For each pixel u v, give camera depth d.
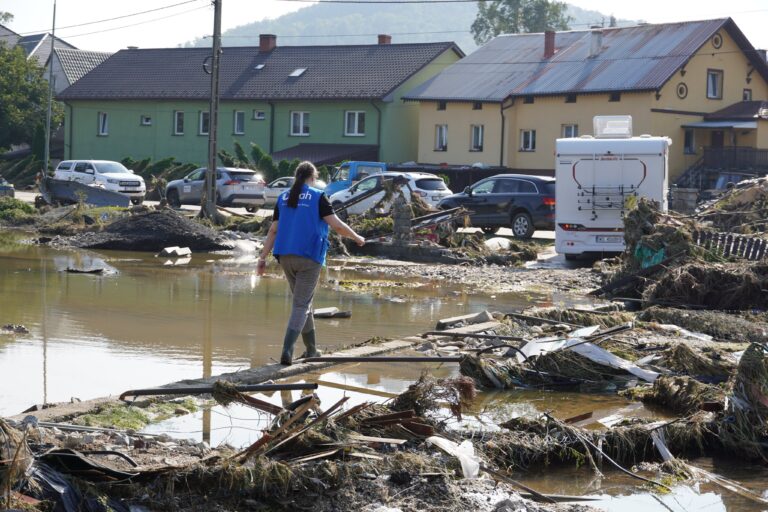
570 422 10.86
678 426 10.41
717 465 9.95
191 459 8.57
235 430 10.23
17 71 85.19
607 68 61.09
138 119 80.12
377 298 21.17
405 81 69.94
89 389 11.91
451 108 66.31
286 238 12.89
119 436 9.24
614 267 26.08
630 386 12.83
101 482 7.80
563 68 63.72
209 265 27.41
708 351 14.10
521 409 11.68
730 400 10.67
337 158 68.25
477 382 12.83
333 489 8.22
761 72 63.59
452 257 29.36
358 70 72.62
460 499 8.28
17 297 19.44
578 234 28.34
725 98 61.91
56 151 88.62
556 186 28.39
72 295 19.95
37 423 9.14
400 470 8.59
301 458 8.52
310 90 72.00
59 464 7.80
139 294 20.44
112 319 17.09
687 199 41.50
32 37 110.44
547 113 62.03
